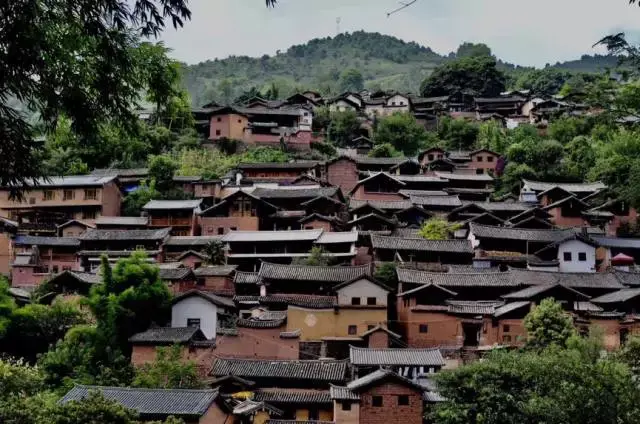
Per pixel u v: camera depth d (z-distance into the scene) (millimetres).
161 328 56750
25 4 11711
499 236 73500
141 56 14641
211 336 59438
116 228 82500
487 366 40281
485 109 137125
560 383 30531
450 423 39812
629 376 27453
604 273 66562
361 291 62000
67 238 77375
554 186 88188
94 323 58812
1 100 12016
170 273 67188
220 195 91312
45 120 13039
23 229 80750
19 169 12422
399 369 50344
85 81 13367
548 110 128875
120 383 50000
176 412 39344
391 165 101688
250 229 82250
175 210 83188
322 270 66375
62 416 32562
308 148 113375
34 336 57500
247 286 69000
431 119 133875
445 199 87188
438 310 62031
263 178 97125
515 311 59969
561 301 60688
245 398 48500
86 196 86000
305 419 48906
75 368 51719
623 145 95812
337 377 50062
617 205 82312
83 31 13016
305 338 60188
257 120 118062
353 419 46281
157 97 15094
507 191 98500
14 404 32031
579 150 103500
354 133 125562
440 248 71938
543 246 74688
